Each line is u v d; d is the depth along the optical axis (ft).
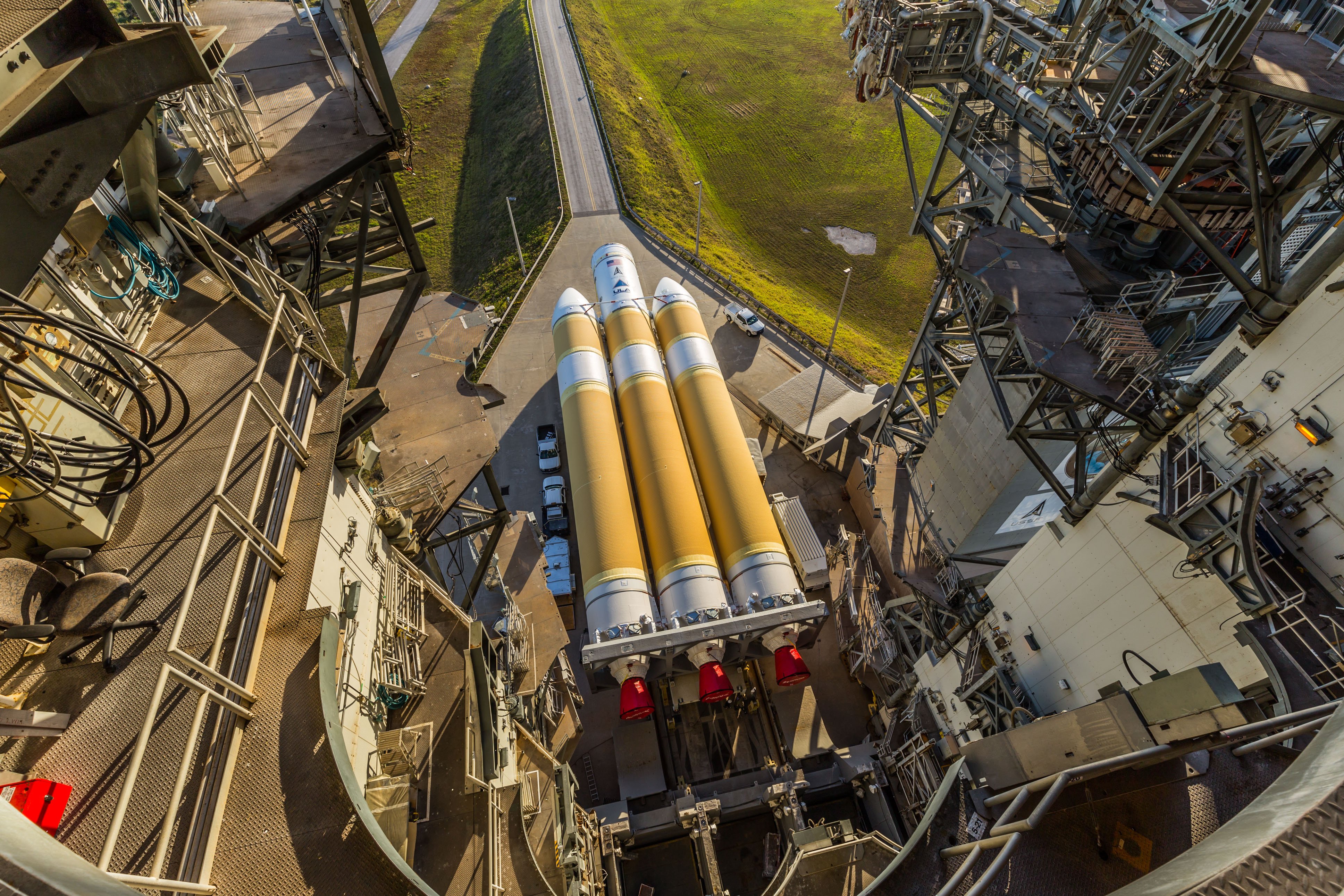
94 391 32.96
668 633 84.94
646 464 105.81
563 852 50.24
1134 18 49.29
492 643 59.93
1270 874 10.33
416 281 64.39
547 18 304.71
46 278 30.76
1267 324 39.01
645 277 174.60
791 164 231.30
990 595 66.33
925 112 84.33
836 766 89.04
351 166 51.08
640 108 252.21
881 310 177.27
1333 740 12.22
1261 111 51.52
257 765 24.20
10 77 21.90
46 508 26.94
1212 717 23.11
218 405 35.40
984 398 79.77
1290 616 36.73
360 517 40.24
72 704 24.97
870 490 111.04
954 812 28.84
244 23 73.67
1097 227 65.51
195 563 23.35
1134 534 47.70
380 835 22.63
